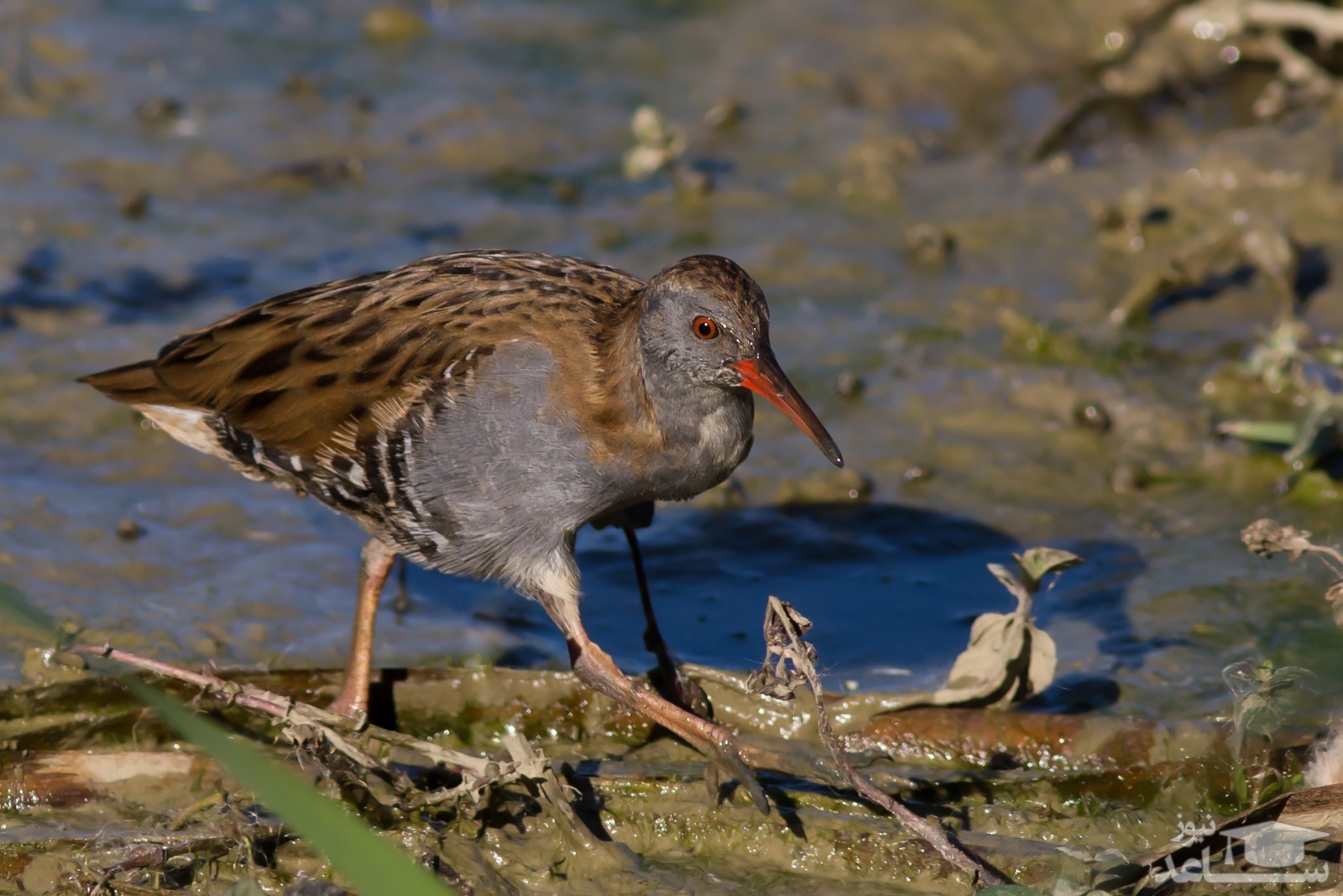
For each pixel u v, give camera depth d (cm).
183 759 869
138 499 1126
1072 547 1091
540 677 932
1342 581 882
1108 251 1445
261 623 1005
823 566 1088
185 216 1497
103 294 1357
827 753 888
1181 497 1140
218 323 962
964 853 790
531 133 1667
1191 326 1335
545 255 966
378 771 834
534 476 886
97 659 938
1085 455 1189
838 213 1524
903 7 1823
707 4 1917
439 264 941
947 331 1318
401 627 1024
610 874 805
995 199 1534
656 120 1562
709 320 867
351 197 1546
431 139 1650
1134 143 1598
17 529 1073
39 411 1209
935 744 902
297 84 1712
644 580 970
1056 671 964
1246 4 1608
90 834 823
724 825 830
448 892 582
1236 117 1605
